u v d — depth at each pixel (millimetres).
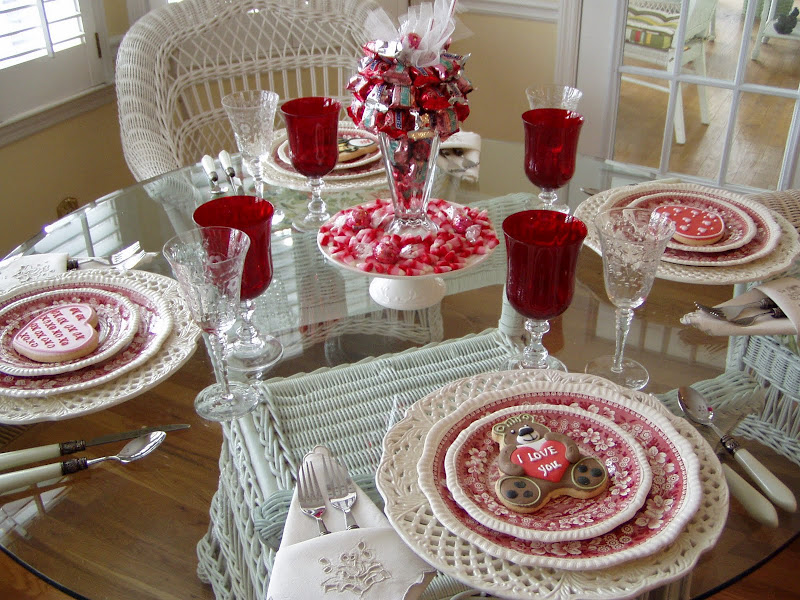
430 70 952
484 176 1399
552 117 1150
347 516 679
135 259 1129
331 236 1044
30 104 2090
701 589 675
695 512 628
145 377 865
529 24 2512
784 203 1223
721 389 879
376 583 612
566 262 809
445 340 977
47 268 1087
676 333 988
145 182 1420
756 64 2076
